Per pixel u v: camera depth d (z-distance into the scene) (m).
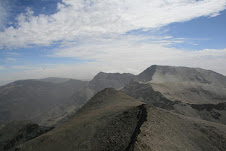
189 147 34.38
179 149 30.78
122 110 50.50
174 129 39.16
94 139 38.88
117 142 32.16
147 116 38.59
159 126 36.09
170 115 47.34
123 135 33.69
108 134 37.91
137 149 25.62
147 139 28.88
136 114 41.66
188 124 47.38
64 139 43.31
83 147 37.59
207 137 43.94
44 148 42.19
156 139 30.11
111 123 42.66
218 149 40.41
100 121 46.38
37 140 45.12
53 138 44.22
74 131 45.06
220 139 43.91
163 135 33.09
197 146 37.59
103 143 35.12
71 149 38.88
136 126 35.69
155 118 39.12
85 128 45.00
